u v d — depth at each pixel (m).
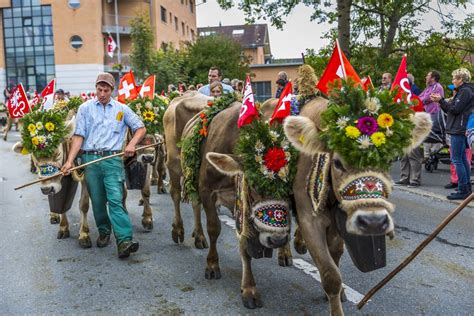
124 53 41.47
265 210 4.30
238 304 4.83
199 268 5.86
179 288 5.27
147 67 29.00
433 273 5.49
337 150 3.56
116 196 6.26
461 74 8.40
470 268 5.62
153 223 7.92
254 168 4.25
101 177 6.38
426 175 11.23
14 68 41.81
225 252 6.41
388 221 3.41
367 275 5.46
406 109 3.66
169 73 29.00
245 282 4.81
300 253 6.14
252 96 4.47
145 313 4.69
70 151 6.34
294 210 4.50
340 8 15.17
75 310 4.80
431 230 7.09
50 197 6.83
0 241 7.14
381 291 5.02
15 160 16.23
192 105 6.40
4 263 6.19
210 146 5.32
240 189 4.64
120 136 6.46
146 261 6.14
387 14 16.31
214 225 5.43
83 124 6.33
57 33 39.81
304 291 5.09
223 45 35.88
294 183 4.20
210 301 4.91
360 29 17.06
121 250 6.13
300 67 4.67
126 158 7.31
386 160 3.52
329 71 4.44
